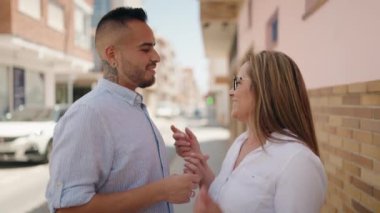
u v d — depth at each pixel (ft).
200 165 6.70
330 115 9.80
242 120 5.98
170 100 292.20
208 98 152.66
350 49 8.45
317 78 11.30
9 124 30.68
